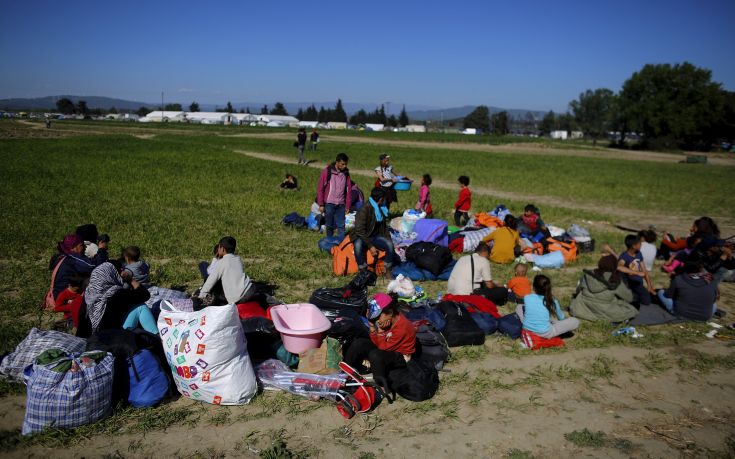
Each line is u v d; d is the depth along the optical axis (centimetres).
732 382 645
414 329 606
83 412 481
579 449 497
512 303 868
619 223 1744
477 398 575
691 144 9406
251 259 1067
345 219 1217
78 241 759
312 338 602
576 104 14325
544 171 3525
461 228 1328
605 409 571
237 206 1644
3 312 728
